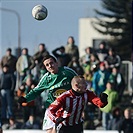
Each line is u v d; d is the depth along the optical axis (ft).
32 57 172.55
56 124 92.99
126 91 247.50
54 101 92.53
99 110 167.94
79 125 92.84
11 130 147.43
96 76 164.76
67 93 90.89
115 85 165.37
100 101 89.92
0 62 176.96
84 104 91.50
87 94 91.40
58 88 97.91
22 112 180.65
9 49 175.11
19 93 162.20
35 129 160.76
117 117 158.92
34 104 165.07
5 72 169.27
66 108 90.99
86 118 165.68
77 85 89.97
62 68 98.22
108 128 160.04
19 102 97.55
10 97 169.58
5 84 168.96
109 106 160.97
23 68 172.55
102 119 164.55
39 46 170.19
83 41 462.60
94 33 462.60
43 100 167.32
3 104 169.58
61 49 167.73
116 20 471.21
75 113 91.61
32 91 98.22
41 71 162.09
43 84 98.32
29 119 162.50
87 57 175.01
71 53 172.45
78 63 166.71
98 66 169.89
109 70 170.09
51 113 90.89
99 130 150.10
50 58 97.35
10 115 169.48
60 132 92.12
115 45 454.81
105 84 164.35
